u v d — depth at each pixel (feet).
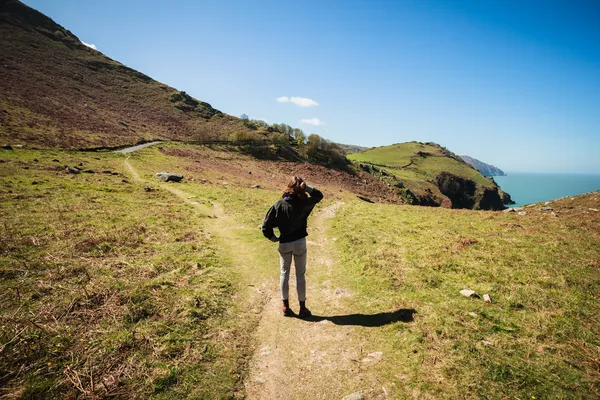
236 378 11.86
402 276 21.65
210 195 72.23
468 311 16.05
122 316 14.52
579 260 22.38
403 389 10.98
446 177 446.60
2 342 11.26
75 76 363.56
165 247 27.27
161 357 12.23
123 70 467.52
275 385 11.64
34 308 14.25
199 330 14.66
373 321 16.02
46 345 11.66
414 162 508.53
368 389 11.18
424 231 34.73
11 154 95.86
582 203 47.09
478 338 13.47
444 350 12.75
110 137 193.26
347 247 30.60
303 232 16.71
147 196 59.41
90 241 24.90
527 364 11.62
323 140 336.49
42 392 9.59
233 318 16.48
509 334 13.73
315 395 11.11
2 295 15.08
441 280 20.63
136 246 26.37
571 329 13.74
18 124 152.97
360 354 13.34
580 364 11.44
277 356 13.51
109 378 10.67
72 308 14.66
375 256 26.40
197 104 462.19
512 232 32.04
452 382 10.94
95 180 72.74
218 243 31.53
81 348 11.89
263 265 26.04
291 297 20.20
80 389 9.96
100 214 37.09
